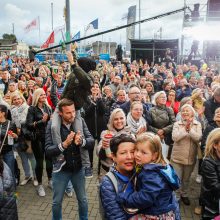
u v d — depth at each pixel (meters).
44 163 6.89
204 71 13.81
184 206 5.05
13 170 4.90
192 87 9.74
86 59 4.46
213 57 18.89
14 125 4.91
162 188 2.22
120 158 2.36
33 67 15.27
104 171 4.32
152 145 2.35
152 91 8.58
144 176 2.27
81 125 3.81
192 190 5.64
